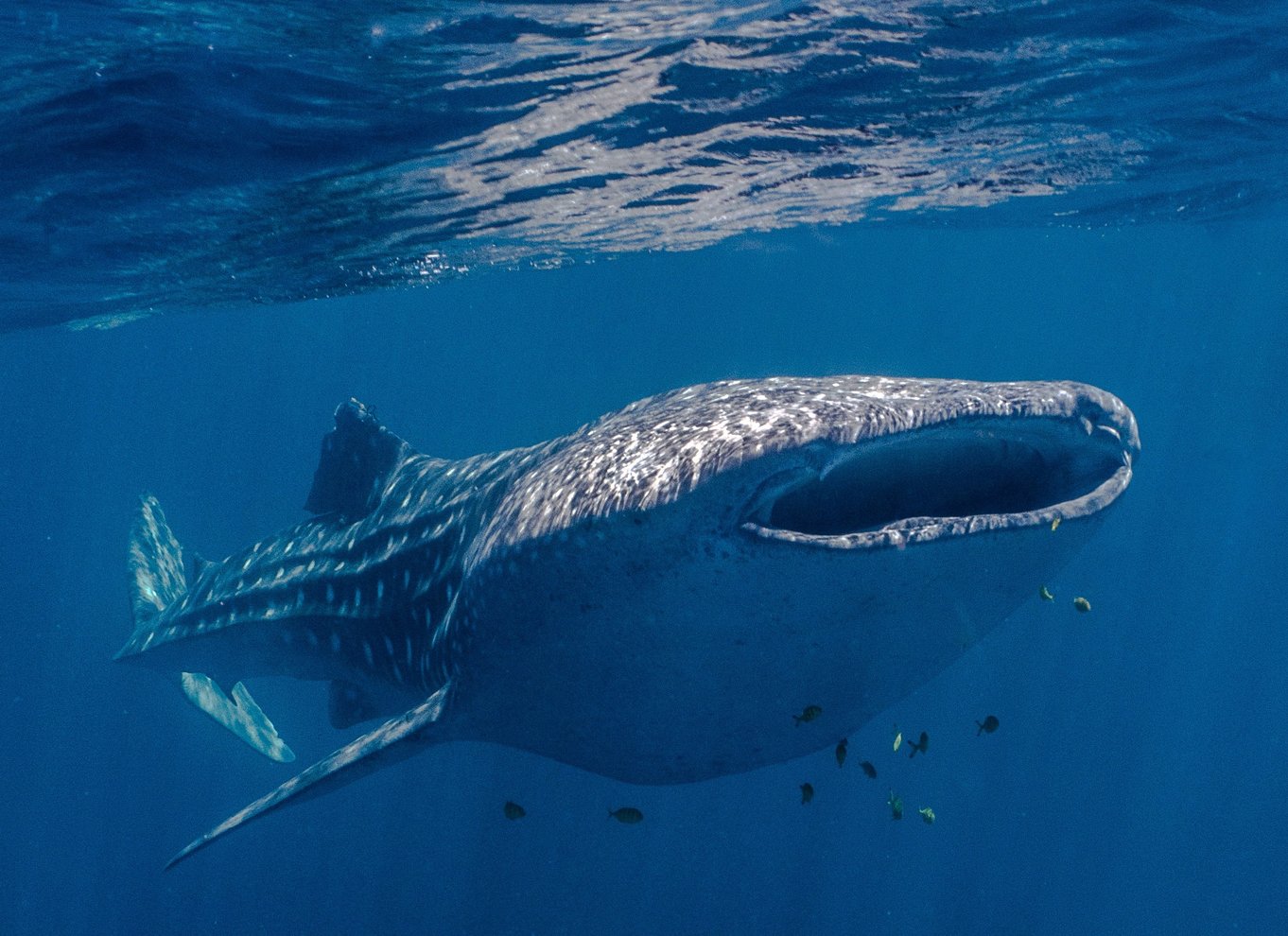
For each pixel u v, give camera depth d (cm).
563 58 814
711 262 4294
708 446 329
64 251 1284
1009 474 397
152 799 4541
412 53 754
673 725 404
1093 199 2128
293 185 1087
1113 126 1342
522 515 398
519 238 1742
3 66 682
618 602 357
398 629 646
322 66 765
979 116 1216
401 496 724
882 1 794
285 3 631
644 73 890
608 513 342
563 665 400
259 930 3142
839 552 310
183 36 673
